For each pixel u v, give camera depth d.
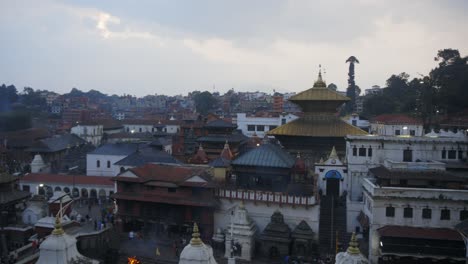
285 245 49.38
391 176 48.84
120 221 57.00
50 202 54.91
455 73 117.38
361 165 60.91
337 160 61.78
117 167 76.81
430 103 115.38
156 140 100.00
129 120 180.25
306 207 51.50
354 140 61.06
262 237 50.38
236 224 50.50
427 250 44.25
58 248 23.55
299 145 76.00
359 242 51.78
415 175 48.84
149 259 48.47
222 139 88.19
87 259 25.52
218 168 60.91
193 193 54.62
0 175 57.00
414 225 46.50
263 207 53.84
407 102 132.50
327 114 79.25
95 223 52.09
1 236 50.91
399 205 46.78
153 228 56.12
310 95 79.06
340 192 61.69
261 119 118.75
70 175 76.38
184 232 55.69
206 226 54.22
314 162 74.25
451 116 109.31
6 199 55.59
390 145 60.09
